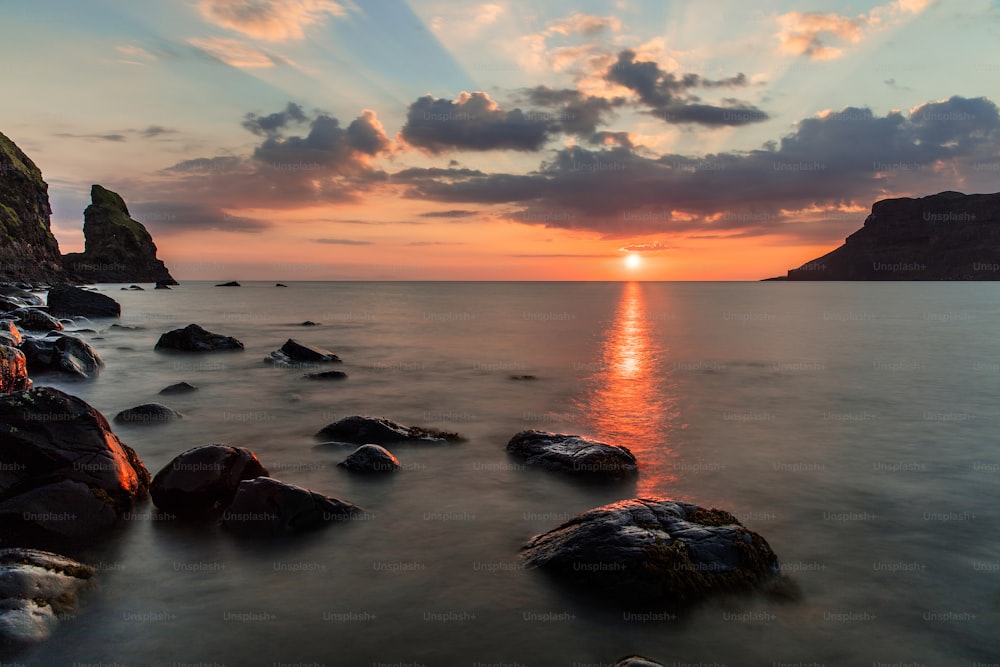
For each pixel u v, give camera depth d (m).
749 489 11.14
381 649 6.08
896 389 22.16
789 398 20.25
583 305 96.25
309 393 20.34
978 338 42.00
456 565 7.90
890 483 11.55
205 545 8.41
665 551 7.26
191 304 83.25
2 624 5.96
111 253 179.12
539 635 6.36
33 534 8.38
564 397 20.16
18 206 128.00
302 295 133.62
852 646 6.25
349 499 10.30
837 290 197.12
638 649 6.16
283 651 6.02
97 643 6.08
